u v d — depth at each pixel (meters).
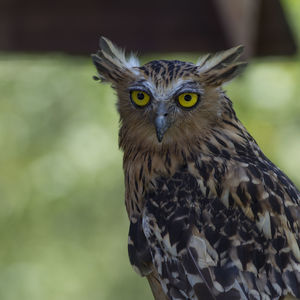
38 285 23.81
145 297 23.70
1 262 24.28
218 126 9.83
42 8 13.55
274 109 21.27
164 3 13.37
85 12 13.62
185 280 9.16
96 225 23.84
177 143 9.70
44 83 24.02
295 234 9.20
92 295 23.78
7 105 24.06
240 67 9.84
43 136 23.62
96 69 10.23
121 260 23.94
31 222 24.12
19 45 13.73
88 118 23.38
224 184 9.39
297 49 14.66
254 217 9.18
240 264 8.99
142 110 9.73
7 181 23.91
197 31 13.42
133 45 13.70
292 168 20.80
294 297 8.89
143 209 9.73
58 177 23.27
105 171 22.80
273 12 13.95
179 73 9.66
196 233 9.23
